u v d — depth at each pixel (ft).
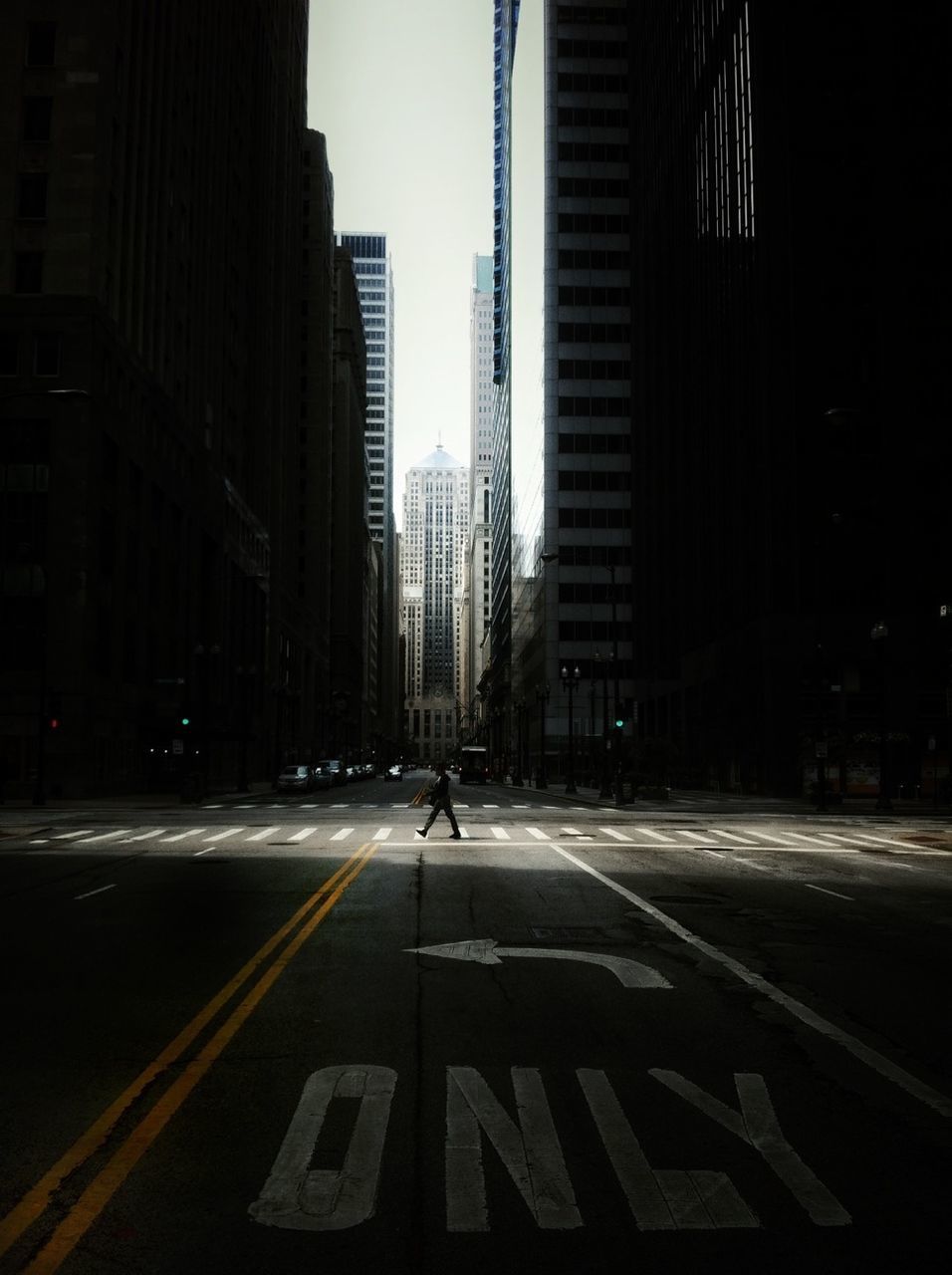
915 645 173.88
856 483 176.04
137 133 191.11
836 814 131.64
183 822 112.47
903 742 173.06
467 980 32.42
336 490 566.36
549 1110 20.51
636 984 31.99
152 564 205.46
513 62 448.65
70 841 87.51
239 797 186.80
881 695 140.05
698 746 226.58
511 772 415.85
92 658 165.27
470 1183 16.97
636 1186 16.89
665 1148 18.58
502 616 531.09
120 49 182.70
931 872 65.62
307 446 449.89
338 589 562.66
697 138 237.25
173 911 46.62
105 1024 27.12
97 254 169.68
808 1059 24.20
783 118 181.57
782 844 85.35
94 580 166.61
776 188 182.70
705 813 132.57
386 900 49.96
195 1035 26.00
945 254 178.70
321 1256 14.53
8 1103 20.98
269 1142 18.75
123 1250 14.74
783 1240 15.08
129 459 184.75
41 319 164.76
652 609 285.02
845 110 180.96
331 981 32.22
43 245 167.02
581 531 342.44
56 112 169.68
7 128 168.96
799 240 178.81
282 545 358.43
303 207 458.09
